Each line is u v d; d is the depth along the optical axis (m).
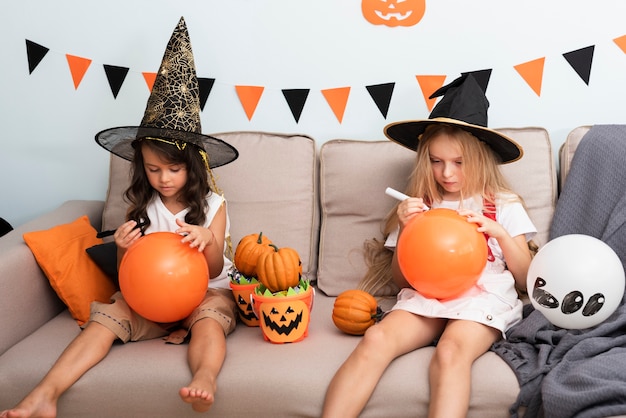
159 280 1.70
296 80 2.41
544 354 1.61
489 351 1.71
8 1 2.43
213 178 2.19
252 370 1.63
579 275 1.61
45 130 2.50
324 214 2.23
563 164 2.15
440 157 1.94
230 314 1.88
